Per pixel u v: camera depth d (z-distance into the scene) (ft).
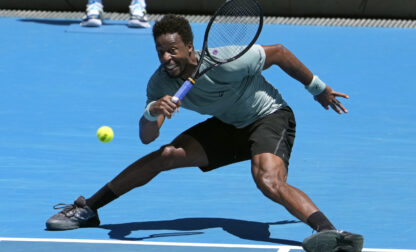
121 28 150.30
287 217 58.39
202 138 53.93
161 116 52.21
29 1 171.63
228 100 52.39
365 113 93.30
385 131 85.56
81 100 99.09
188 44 50.03
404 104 98.22
